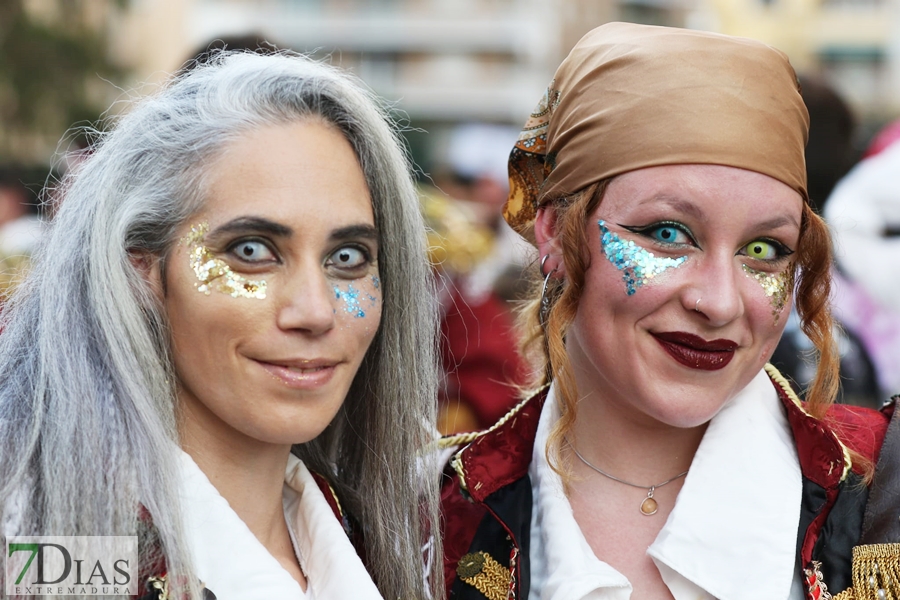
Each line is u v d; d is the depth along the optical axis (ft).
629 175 5.71
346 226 5.12
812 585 5.58
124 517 4.78
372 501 6.01
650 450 6.17
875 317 9.54
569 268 5.93
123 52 32.86
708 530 5.73
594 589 5.67
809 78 9.18
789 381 6.77
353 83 5.58
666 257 5.66
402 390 5.90
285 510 5.89
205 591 4.96
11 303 5.49
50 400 4.90
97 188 5.10
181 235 4.98
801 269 6.12
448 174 16.39
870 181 9.72
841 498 5.84
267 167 4.98
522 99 126.31
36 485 4.83
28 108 27.89
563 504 6.07
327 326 5.01
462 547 6.31
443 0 127.75
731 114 5.56
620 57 5.87
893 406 6.35
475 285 11.46
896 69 87.15
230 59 5.43
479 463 6.39
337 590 5.42
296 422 5.07
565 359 6.04
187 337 5.01
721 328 5.61
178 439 5.14
